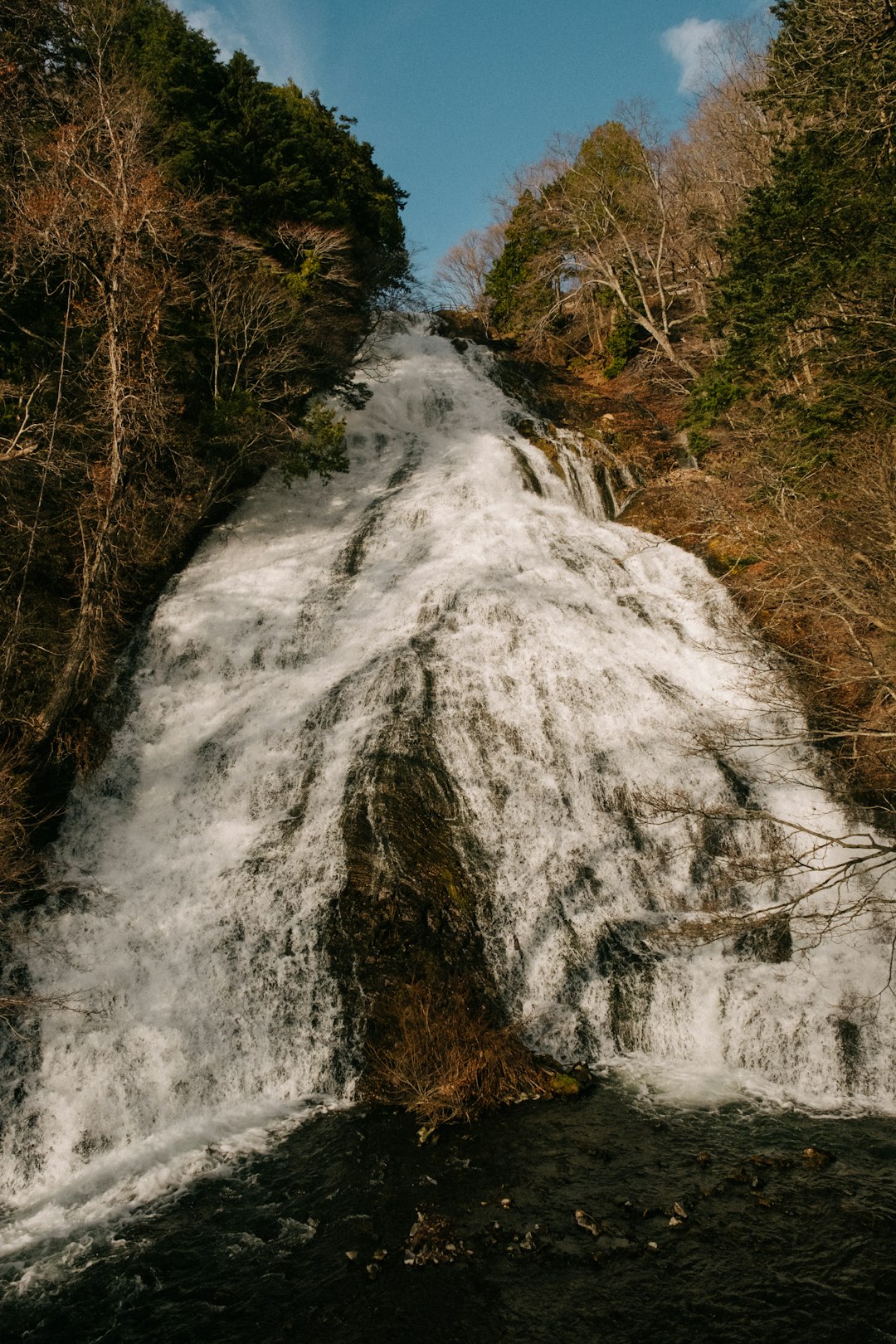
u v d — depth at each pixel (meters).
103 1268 8.74
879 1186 9.36
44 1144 10.75
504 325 47.59
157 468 21.75
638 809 15.75
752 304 19.66
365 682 17.83
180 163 26.42
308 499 26.55
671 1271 8.28
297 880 13.83
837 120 19.38
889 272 17.41
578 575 22.67
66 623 18.67
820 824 15.88
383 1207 9.37
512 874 14.39
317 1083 12.02
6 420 18.16
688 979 12.80
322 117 38.12
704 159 37.62
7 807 14.34
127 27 28.36
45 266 19.61
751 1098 11.33
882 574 16.59
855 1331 7.48
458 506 25.23
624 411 35.59
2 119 20.64
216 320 23.42
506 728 16.91
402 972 12.59
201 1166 10.35
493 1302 8.02
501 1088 11.33
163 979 12.71
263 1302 8.16
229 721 18.06
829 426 19.64
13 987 12.32
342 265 30.84
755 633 20.45
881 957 13.28
